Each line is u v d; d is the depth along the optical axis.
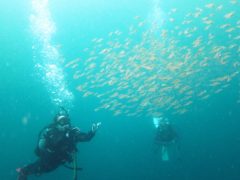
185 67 12.94
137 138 30.36
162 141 12.07
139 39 15.70
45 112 44.56
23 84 45.50
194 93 16.42
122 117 38.56
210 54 12.99
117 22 43.81
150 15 41.81
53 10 39.75
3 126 44.50
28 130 38.03
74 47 44.75
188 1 38.62
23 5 34.59
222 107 31.17
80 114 39.88
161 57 13.58
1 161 23.98
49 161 5.86
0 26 37.94
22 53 42.06
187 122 28.72
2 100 47.81
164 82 13.25
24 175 5.87
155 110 13.20
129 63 13.19
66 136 5.80
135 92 13.46
